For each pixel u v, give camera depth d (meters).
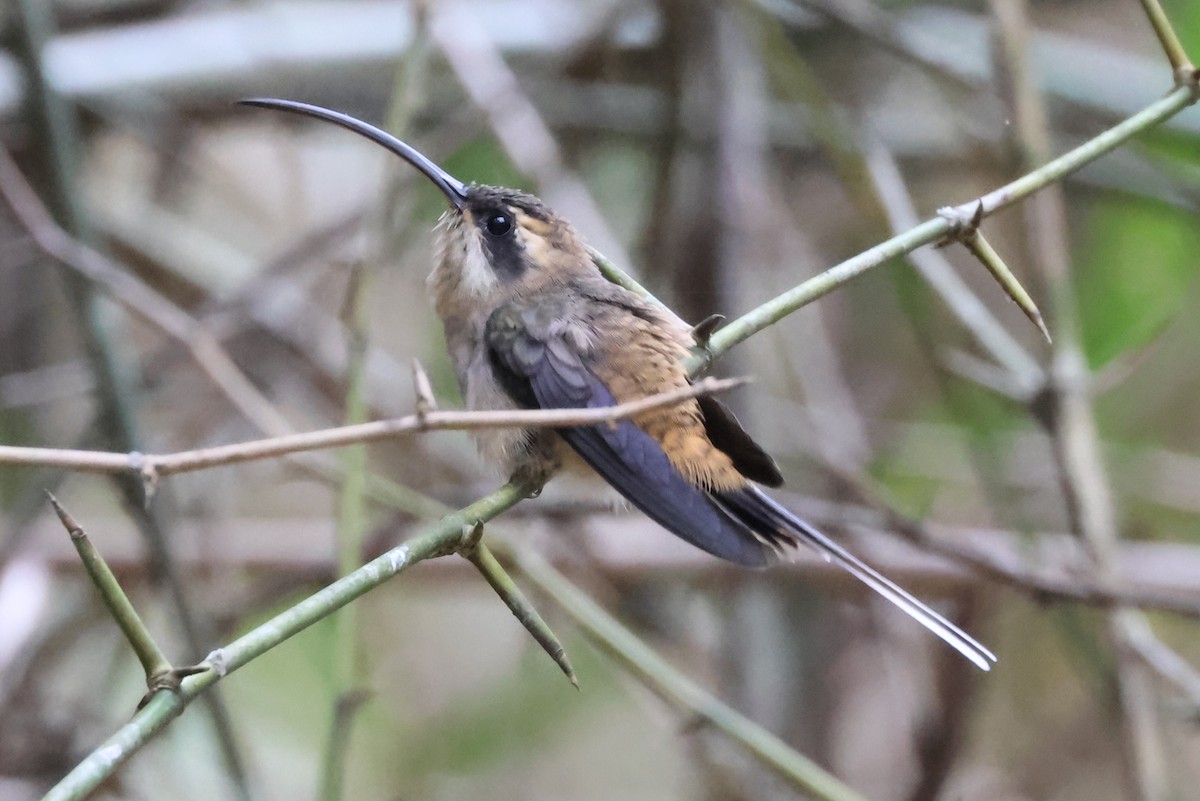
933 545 7.56
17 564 8.00
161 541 7.42
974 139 9.82
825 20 9.99
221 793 8.54
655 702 9.33
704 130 9.62
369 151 10.45
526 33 10.32
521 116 8.38
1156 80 9.81
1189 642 10.23
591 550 8.99
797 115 10.59
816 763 9.06
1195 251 9.16
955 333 10.63
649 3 9.74
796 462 9.82
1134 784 7.15
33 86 7.75
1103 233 9.36
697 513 5.38
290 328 9.92
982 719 9.48
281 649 9.30
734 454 5.95
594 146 10.70
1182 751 9.50
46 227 7.68
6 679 7.97
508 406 5.92
